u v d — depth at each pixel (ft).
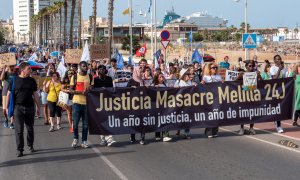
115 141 38.96
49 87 46.96
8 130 47.91
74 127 36.99
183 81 40.37
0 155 34.58
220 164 30.25
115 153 34.58
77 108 36.68
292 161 30.86
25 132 45.96
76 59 80.07
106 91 36.99
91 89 36.70
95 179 26.89
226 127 46.91
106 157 33.14
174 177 27.04
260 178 26.55
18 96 33.83
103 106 37.01
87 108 36.78
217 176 27.14
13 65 47.91
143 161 31.55
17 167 30.42
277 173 27.66
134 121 37.78
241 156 32.63
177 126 38.99
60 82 46.93
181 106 38.93
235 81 40.09
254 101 40.68
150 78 40.96
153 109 38.19
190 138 40.34
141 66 40.14
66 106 45.29
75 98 36.58
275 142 37.86
